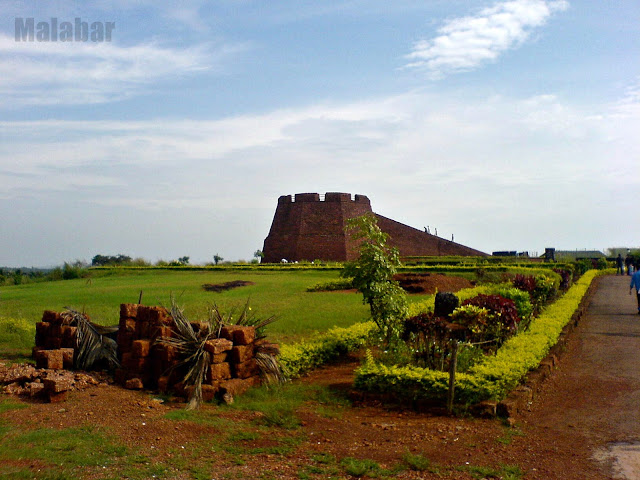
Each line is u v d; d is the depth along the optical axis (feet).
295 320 47.88
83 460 17.62
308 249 183.01
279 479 16.72
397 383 25.55
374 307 34.81
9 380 27.73
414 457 18.54
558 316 44.32
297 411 24.31
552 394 27.66
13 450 18.31
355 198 193.77
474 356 29.99
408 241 191.52
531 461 18.54
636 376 30.94
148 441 19.70
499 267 102.42
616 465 18.15
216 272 115.85
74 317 32.99
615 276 118.62
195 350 27.35
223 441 19.99
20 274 118.93
